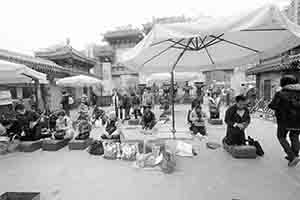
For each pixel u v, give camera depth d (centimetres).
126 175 324
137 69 538
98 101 1652
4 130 500
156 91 1922
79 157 418
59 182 304
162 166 340
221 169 337
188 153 405
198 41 449
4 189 286
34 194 240
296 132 346
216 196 255
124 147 416
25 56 1170
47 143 470
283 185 279
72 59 1655
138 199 253
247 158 386
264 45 408
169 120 902
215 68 568
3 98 827
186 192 267
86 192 273
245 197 251
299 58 758
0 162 392
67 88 1457
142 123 698
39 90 1121
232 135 425
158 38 271
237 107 429
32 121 517
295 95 336
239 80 1825
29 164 380
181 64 588
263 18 220
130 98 1021
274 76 1052
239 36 386
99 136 609
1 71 437
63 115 589
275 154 407
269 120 832
